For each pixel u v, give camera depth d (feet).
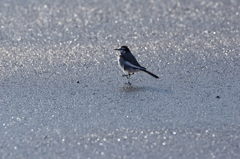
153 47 57.21
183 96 38.93
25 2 89.76
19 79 44.21
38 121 33.32
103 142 29.32
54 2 89.81
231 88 40.83
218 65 48.47
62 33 65.51
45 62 50.39
